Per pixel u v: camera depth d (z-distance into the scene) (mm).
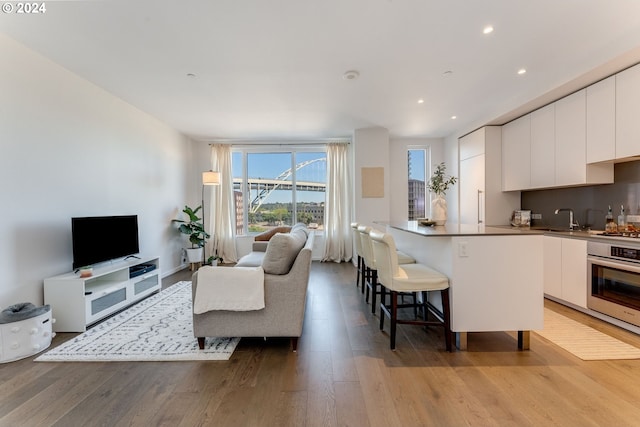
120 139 3736
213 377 1901
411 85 3287
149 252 4371
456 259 2180
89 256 2957
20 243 2480
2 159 2352
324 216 5988
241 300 2191
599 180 3010
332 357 2150
